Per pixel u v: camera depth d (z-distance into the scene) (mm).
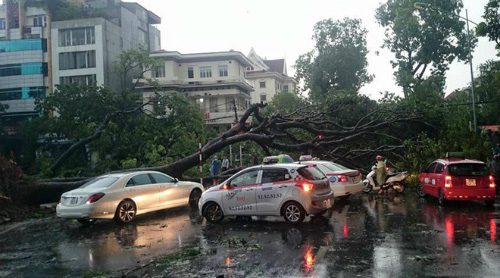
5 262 8320
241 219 12375
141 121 28578
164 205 13953
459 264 6758
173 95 32281
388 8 41719
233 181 11930
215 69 58750
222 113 58469
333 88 47531
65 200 12477
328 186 11930
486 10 20125
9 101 53500
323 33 49656
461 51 39625
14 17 55469
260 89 77750
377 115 25344
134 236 10523
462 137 18984
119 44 56594
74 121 31844
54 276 7164
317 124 24250
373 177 18328
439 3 38656
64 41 53531
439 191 13781
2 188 16359
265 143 22797
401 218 11508
